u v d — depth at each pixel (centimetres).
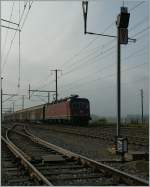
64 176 1052
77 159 1324
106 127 4275
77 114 4891
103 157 1482
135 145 2014
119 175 975
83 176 1044
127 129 3681
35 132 3678
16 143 2311
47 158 1352
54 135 3097
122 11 1545
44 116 6575
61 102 5372
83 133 3098
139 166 1194
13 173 1132
